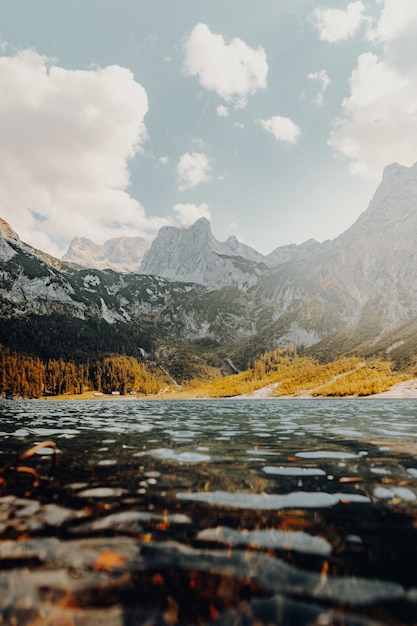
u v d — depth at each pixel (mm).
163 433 16094
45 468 8359
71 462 9133
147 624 2850
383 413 30062
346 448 11453
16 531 4574
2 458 9750
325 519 5023
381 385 85062
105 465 8750
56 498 5973
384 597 3176
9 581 3441
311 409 37594
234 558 3900
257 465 8750
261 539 4363
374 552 4012
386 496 6098
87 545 4195
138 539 4355
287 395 101625
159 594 3232
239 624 2838
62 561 3812
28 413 35156
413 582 3412
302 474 7773
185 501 5824
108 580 3475
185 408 45031
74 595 3225
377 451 10812
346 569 3648
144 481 7141
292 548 4125
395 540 4320
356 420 23047
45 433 16250
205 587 3348
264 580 3465
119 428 18672
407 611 2971
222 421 23219
